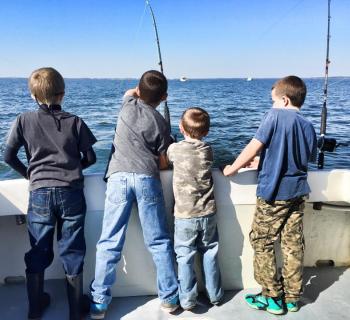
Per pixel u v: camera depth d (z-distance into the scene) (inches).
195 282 85.2
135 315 85.2
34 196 76.5
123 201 78.5
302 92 79.1
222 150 456.4
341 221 99.7
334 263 103.2
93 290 83.1
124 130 79.0
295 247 83.7
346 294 92.4
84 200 81.7
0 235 92.2
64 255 80.4
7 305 88.0
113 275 83.0
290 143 77.9
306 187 81.5
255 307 86.7
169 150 81.8
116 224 80.1
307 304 89.0
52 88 75.2
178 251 83.6
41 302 84.0
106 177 81.3
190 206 80.7
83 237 82.1
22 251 93.3
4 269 94.2
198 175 80.4
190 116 80.5
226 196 88.5
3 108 995.3
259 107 1039.6
